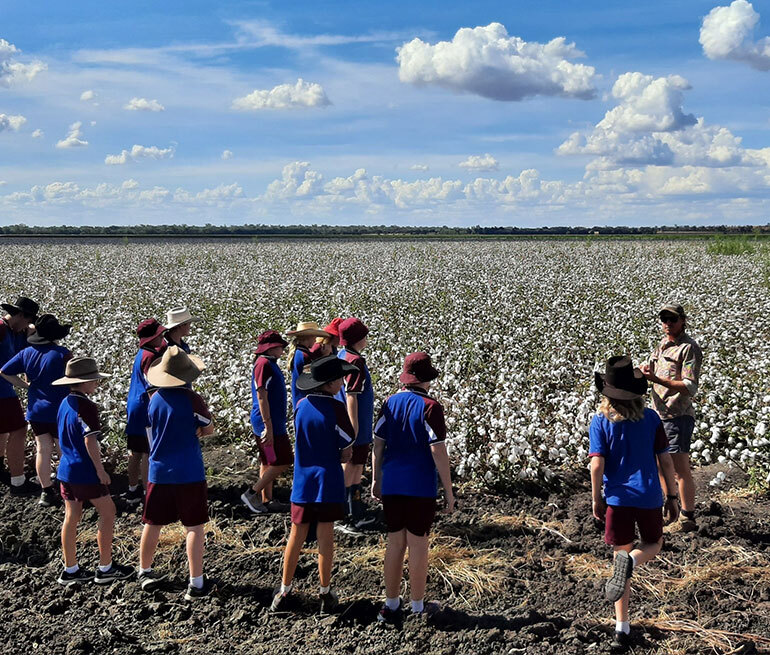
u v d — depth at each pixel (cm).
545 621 506
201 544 543
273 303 2122
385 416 515
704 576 566
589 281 2755
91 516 694
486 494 776
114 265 3597
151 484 550
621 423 481
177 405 542
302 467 524
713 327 1628
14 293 2353
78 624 511
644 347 1485
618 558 457
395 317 1869
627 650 468
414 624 499
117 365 1252
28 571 596
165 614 526
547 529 673
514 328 1691
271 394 682
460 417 938
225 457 884
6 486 785
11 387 764
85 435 547
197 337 1453
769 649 470
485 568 593
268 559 608
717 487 787
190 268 3438
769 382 1145
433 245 5844
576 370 1278
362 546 640
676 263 3662
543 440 892
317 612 530
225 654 474
